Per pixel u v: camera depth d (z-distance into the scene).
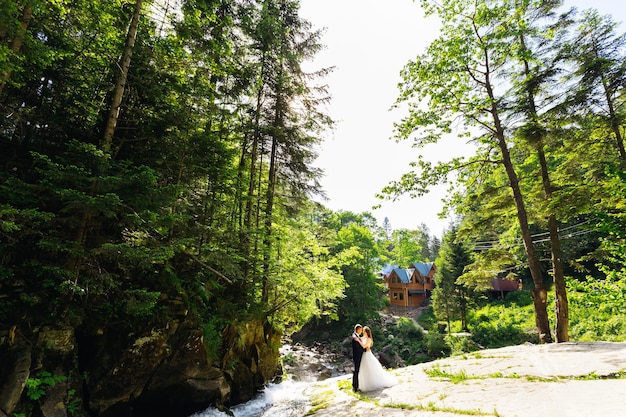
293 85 15.29
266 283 13.41
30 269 6.59
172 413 8.10
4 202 5.70
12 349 5.67
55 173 5.51
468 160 13.54
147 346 7.87
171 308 8.80
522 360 7.29
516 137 12.87
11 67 4.93
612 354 6.56
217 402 8.82
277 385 12.10
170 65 9.30
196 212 9.74
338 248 40.47
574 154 13.74
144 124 9.21
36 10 5.80
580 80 12.31
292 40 16.08
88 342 7.22
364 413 5.24
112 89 8.85
